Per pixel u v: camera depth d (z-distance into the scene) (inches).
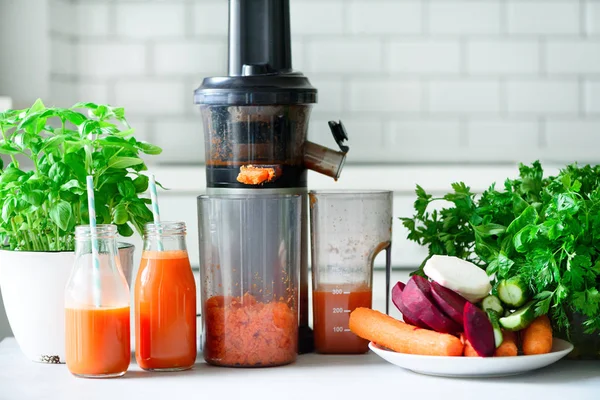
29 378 55.1
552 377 54.7
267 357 57.4
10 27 109.1
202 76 121.5
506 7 121.6
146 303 56.1
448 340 53.5
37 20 109.2
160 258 56.2
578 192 59.3
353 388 52.3
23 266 57.4
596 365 57.8
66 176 57.0
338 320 60.9
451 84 122.3
